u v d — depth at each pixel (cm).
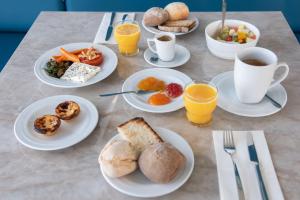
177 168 69
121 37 110
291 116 87
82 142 81
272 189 68
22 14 199
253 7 193
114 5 197
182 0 194
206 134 83
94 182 71
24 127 84
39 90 100
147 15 126
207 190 69
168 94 94
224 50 107
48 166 75
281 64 87
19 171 74
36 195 69
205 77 103
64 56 111
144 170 68
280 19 133
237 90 90
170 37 111
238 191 67
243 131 82
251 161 73
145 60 112
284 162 75
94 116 87
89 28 132
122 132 78
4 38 196
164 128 83
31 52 118
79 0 196
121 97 96
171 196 68
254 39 109
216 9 195
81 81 99
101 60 109
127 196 68
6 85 102
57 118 84
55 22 136
